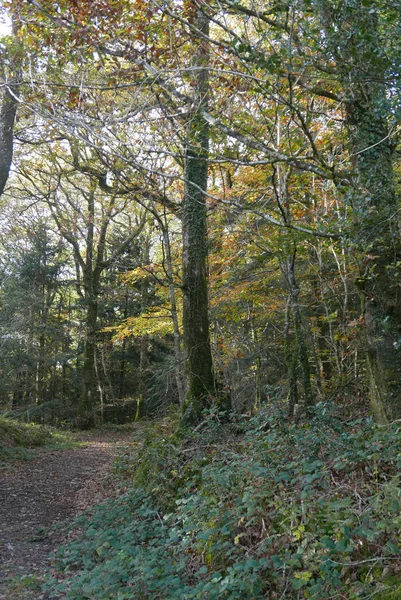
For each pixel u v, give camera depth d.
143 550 5.46
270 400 8.50
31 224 25.75
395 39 6.07
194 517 5.73
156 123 8.31
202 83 8.13
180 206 10.80
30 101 8.56
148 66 7.63
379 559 3.86
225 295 12.86
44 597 5.04
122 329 18.41
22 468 12.88
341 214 8.55
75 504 9.41
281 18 6.84
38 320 26.95
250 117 8.46
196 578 5.00
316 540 4.41
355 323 9.16
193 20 7.50
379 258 6.48
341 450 5.46
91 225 22.36
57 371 33.22
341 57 6.43
